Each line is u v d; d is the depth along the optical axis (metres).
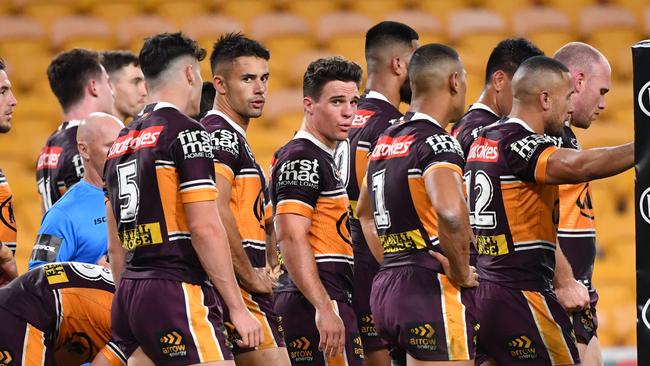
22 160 45.38
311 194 18.62
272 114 48.00
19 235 40.91
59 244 19.61
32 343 17.09
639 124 14.60
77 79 23.61
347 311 19.12
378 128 21.67
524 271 17.95
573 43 20.78
